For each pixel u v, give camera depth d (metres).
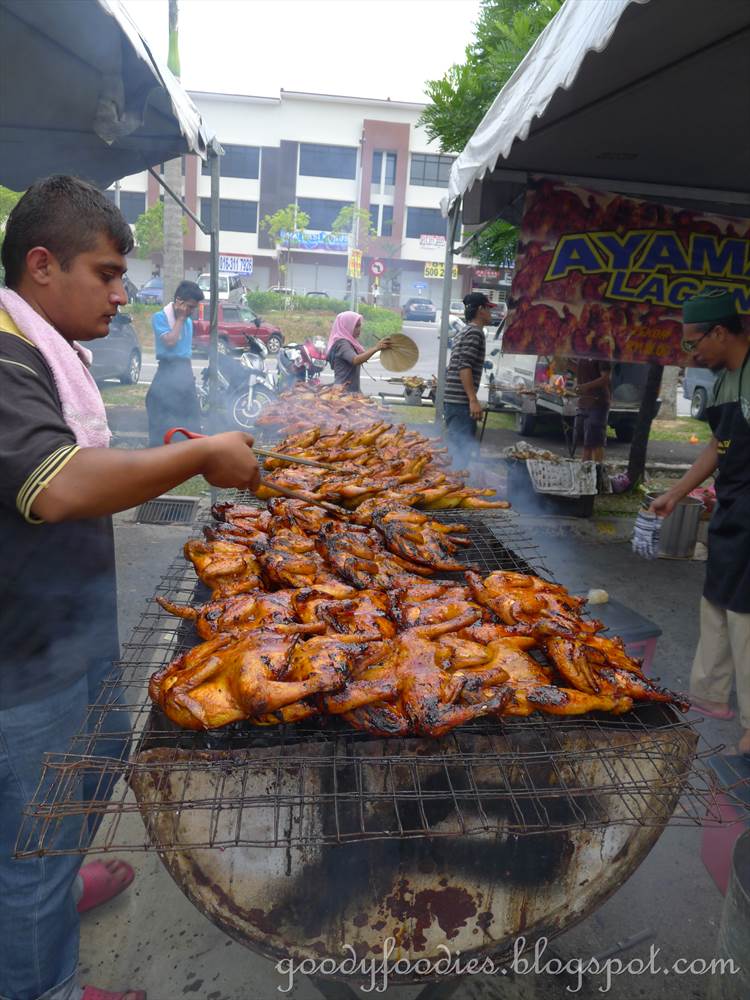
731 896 2.12
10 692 1.93
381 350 7.75
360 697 1.90
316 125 43.41
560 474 7.94
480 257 12.66
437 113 11.29
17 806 1.99
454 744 1.96
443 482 4.40
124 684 2.14
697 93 4.11
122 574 5.82
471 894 2.02
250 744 1.93
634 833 2.05
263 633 2.05
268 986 2.52
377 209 45.78
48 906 2.03
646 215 6.15
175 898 2.89
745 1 3.02
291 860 1.92
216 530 3.15
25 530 1.84
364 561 2.83
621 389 12.65
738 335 3.58
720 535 3.73
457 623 2.34
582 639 2.36
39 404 1.67
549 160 5.72
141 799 1.85
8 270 1.91
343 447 5.23
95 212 1.83
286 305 35.12
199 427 8.42
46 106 4.91
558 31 3.52
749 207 6.61
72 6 3.38
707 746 3.53
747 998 2.02
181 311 7.97
